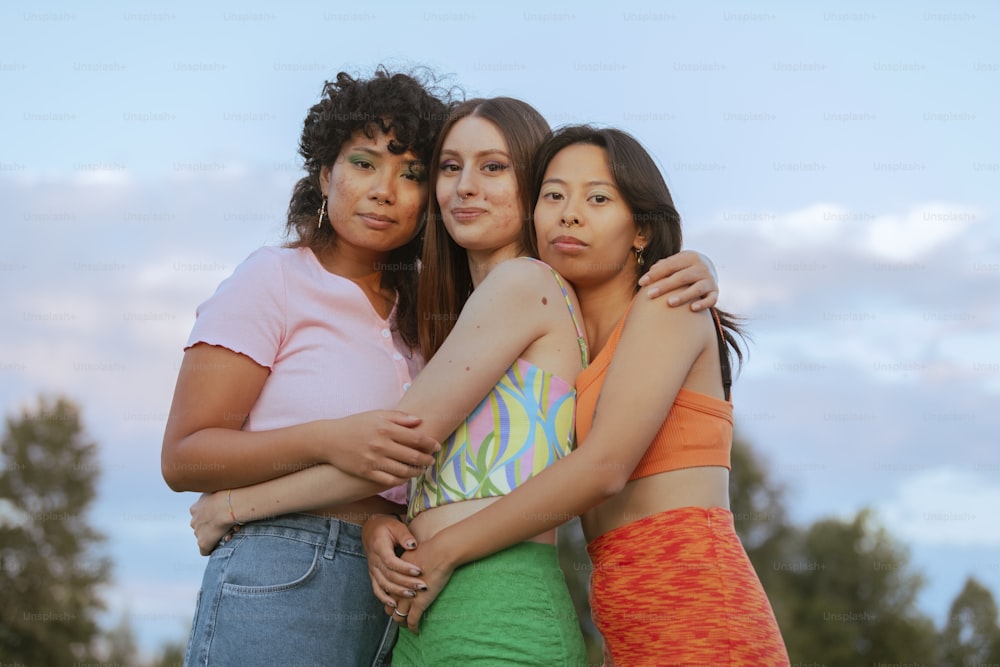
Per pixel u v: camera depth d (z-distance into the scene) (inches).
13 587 828.6
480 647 97.8
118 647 836.0
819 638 823.1
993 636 845.8
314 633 110.0
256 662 108.7
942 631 849.5
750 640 98.7
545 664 98.6
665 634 99.3
